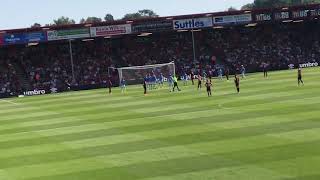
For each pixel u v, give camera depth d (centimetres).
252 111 3572
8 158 2603
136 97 5731
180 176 1945
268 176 1845
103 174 2083
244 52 9819
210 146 2447
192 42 9644
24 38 8519
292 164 1978
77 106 5256
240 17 9288
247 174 1894
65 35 8656
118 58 9575
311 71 7619
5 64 9069
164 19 9000
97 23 8775
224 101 4406
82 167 2244
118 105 4950
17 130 3700
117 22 8856
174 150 2428
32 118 4444
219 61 9569
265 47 9988
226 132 2797
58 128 3603
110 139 2914
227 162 2097
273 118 3158
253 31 10325
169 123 3344
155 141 2714
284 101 4003
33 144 2991
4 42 8438
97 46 9706
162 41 10006
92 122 3775
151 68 8231
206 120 3322
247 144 2420
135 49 9844
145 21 8950
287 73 7712
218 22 9206
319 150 2173
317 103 3700
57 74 8956
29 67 9062
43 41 8588
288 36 10306
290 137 2502
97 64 9331
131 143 2720
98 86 8569
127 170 2112
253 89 5369
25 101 6744
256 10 9325
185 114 3741
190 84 7112
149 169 2095
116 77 8712
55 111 4916
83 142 2892
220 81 7212
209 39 10119
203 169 2019
